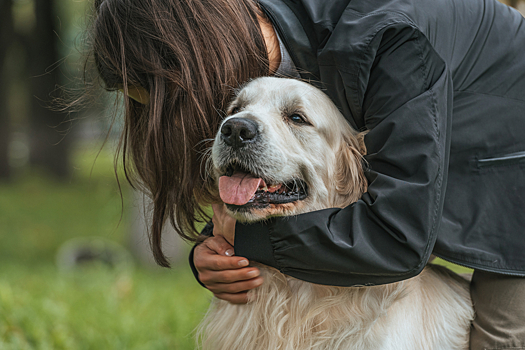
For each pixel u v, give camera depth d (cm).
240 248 219
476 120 221
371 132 207
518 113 228
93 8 265
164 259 259
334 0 227
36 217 1116
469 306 250
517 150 224
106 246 758
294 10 236
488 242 214
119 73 244
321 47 223
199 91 234
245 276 231
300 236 203
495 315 230
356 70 204
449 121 205
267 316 243
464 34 227
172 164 243
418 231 192
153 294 531
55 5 1552
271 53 249
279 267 216
